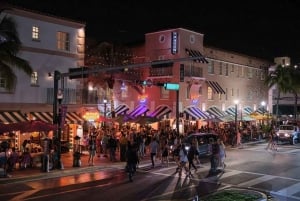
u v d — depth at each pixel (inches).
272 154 1232.8
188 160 861.2
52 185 740.7
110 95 1633.9
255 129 1823.3
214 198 543.2
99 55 1656.0
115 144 1042.1
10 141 1035.9
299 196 661.9
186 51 1631.4
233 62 1966.0
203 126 1640.0
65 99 1171.3
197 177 831.1
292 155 1212.5
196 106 1694.1
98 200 628.4
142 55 1761.8
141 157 1106.7
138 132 1289.4
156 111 1640.0
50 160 892.0
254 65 2181.3
